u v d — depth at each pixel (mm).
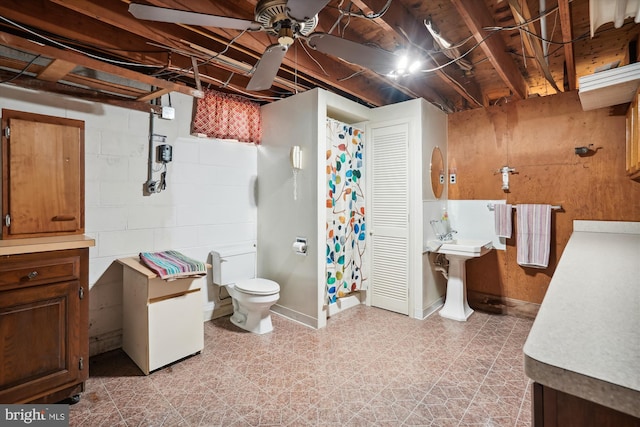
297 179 3111
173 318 2316
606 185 2861
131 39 2305
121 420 1741
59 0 1646
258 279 3111
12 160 2027
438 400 1911
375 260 3580
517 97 3311
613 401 567
